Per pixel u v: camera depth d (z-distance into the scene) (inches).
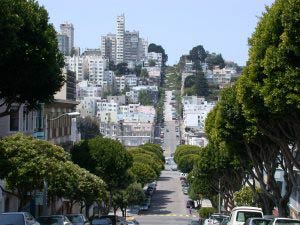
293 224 1103.0
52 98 1200.8
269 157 1752.0
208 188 3713.1
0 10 989.2
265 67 1053.2
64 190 1860.2
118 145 2972.4
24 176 1530.5
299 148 1256.8
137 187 4281.5
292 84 1019.9
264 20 1127.6
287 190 1733.5
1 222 986.7
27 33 1101.1
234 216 1443.2
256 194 2043.6
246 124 1574.8
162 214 4650.6
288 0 1005.8
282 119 1224.8
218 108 1697.8
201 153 3117.6
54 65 1141.7
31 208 2301.9
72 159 2888.8
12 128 2219.5
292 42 993.5
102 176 2903.5
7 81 1112.8
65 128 3193.9
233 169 2679.6
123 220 2210.9
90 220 1882.4
